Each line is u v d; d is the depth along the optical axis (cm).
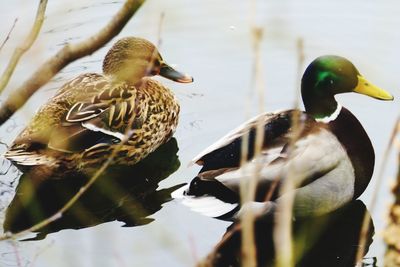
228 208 1059
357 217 1093
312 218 1105
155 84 1296
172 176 1208
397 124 626
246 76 1434
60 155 1160
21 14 1547
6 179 1188
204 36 1539
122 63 1285
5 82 506
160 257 994
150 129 1255
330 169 1071
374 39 1504
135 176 1213
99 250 1018
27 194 1154
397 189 692
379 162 1191
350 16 1584
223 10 1593
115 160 1225
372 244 1033
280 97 1362
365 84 1154
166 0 1598
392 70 1415
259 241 1048
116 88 1232
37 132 1153
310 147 1065
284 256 625
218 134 1290
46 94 1386
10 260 995
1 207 1123
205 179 1058
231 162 1063
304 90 1152
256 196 1049
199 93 1400
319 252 1034
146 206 1128
